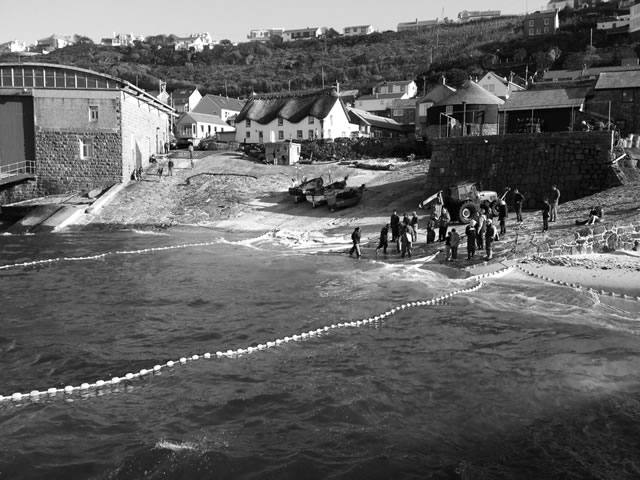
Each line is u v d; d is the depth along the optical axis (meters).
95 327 16.61
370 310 17.97
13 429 10.38
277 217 39.47
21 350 14.55
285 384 12.27
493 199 31.09
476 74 109.62
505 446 9.52
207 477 8.75
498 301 18.58
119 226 41.19
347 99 112.00
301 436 9.97
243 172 50.94
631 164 31.30
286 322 16.94
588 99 42.81
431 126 52.53
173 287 21.83
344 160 54.06
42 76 48.94
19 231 40.75
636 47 101.00
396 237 28.05
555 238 24.25
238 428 10.32
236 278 23.34
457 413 10.73
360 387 11.98
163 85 114.88
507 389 11.73
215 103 100.94
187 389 12.12
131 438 10.00
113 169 49.56
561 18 144.75
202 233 37.62
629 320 16.30
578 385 11.84
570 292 19.17
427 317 17.11
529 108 41.59
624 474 8.64
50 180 49.69
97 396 11.84
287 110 66.38
